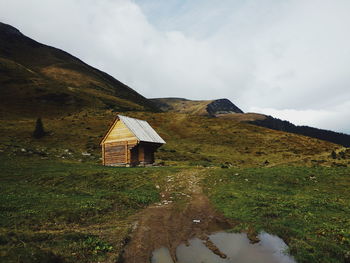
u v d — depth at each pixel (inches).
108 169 1348.4
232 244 491.8
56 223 560.4
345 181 1024.2
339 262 414.6
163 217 655.1
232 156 2753.4
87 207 662.5
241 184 1024.2
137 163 1753.2
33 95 4589.1
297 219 616.7
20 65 6220.5
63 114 4160.9
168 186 1041.5
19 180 1022.4
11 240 404.2
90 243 451.2
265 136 3769.7
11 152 1688.0
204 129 4008.4
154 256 436.8
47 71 7190.0
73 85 6594.5
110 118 3986.2
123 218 633.6
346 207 712.4
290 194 887.1
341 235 510.0
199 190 965.2
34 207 650.2
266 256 440.8
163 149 2785.4
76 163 1652.3
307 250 452.4
